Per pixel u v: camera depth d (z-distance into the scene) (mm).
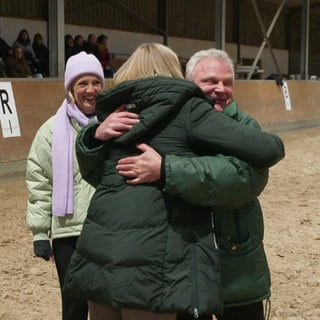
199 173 2949
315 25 43562
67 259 4203
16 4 22797
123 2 28047
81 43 21062
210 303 2928
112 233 2996
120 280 2916
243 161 3045
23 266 6941
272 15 39906
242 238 3355
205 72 3523
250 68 27625
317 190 11883
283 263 7234
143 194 2998
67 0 25094
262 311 3623
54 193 4184
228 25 35688
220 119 3053
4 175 11438
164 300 2900
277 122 21344
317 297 6164
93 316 3264
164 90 3010
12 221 8883
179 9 31656
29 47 19562
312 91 24359
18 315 5605
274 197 11117
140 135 3029
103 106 3184
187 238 3002
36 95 12312
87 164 3195
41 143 4297
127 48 28562
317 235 8500
